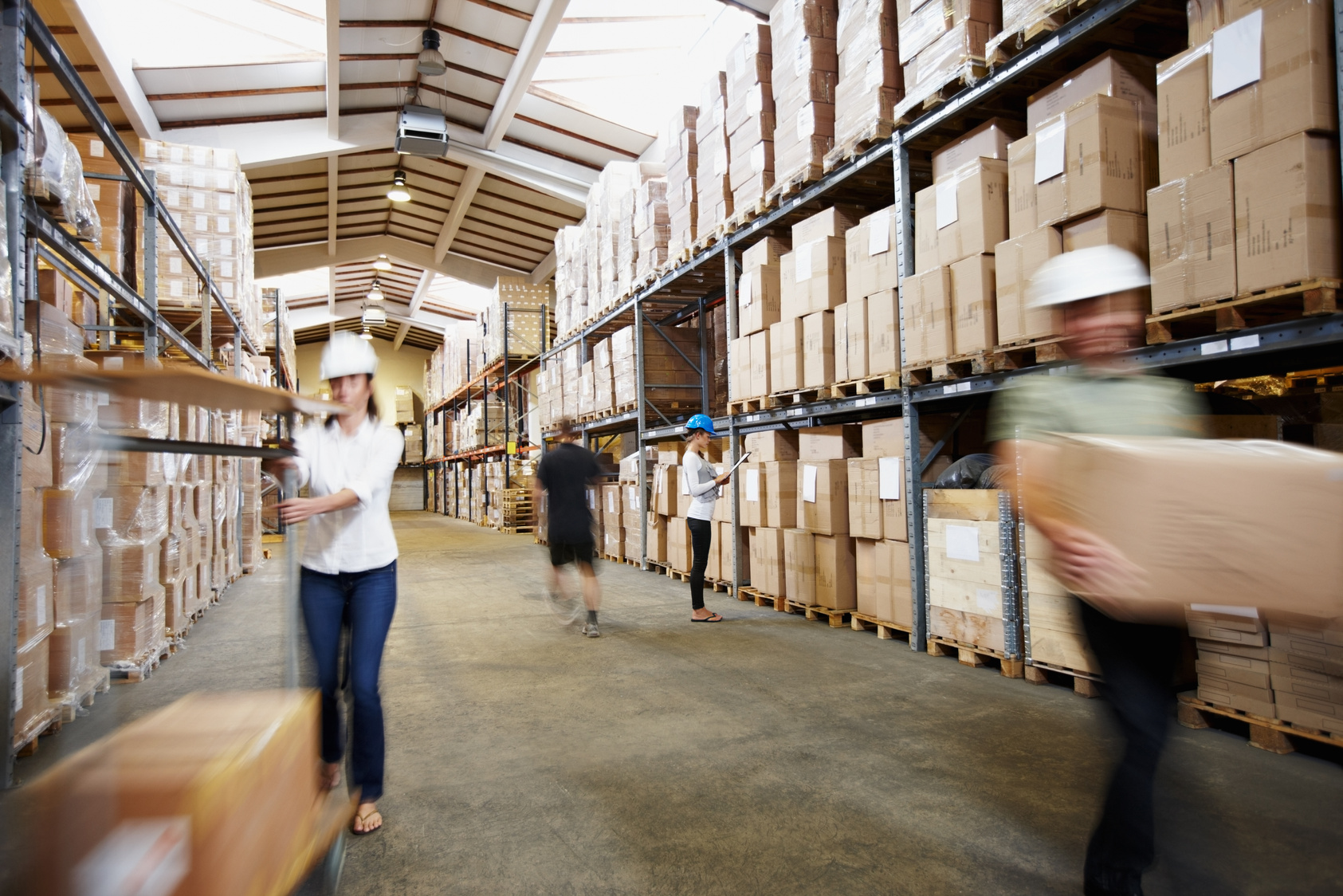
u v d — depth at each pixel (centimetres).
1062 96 412
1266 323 330
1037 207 409
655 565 997
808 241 620
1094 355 202
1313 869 236
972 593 473
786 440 698
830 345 596
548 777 322
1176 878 232
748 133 689
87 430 392
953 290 468
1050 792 296
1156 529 169
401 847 263
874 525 558
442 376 2562
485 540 1480
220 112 1191
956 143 484
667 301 1034
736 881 239
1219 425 368
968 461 505
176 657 546
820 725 379
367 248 1998
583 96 1272
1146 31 421
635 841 266
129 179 540
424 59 1082
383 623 273
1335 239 289
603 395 1084
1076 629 211
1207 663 350
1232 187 313
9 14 321
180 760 121
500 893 235
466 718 402
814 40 595
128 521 472
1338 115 287
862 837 264
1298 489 161
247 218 952
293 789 147
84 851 110
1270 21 299
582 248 1199
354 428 274
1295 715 316
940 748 344
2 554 313
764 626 619
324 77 1171
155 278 584
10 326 303
